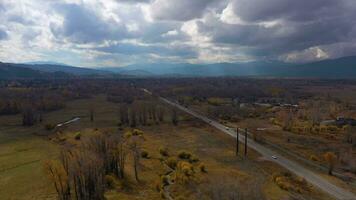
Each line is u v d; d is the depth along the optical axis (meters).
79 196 68.25
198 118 180.88
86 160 70.81
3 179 81.25
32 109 165.88
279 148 120.25
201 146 122.56
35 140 125.44
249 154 112.00
